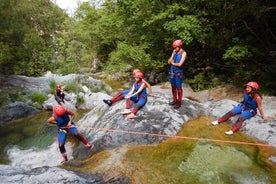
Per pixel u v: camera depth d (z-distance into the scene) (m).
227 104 7.02
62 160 6.06
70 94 12.43
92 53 22.94
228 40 11.70
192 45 13.02
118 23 14.36
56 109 5.86
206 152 5.14
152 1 11.76
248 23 11.90
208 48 13.00
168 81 13.76
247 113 5.66
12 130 9.26
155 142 5.50
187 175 4.54
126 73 15.54
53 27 23.61
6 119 10.05
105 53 24.31
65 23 20.83
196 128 6.00
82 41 19.64
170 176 4.50
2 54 11.34
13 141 8.20
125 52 12.80
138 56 12.48
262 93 10.22
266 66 11.12
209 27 11.64
